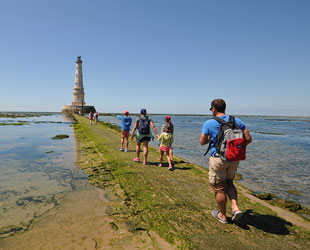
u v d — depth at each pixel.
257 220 3.17
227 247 2.42
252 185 6.02
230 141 2.60
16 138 13.94
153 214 3.25
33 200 3.82
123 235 2.66
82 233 2.71
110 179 5.11
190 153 11.13
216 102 3.02
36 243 2.47
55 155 8.21
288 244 2.53
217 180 2.90
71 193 4.18
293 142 18.77
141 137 6.55
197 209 3.46
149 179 5.09
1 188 4.47
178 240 2.55
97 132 16.55
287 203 4.19
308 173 7.61
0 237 2.60
